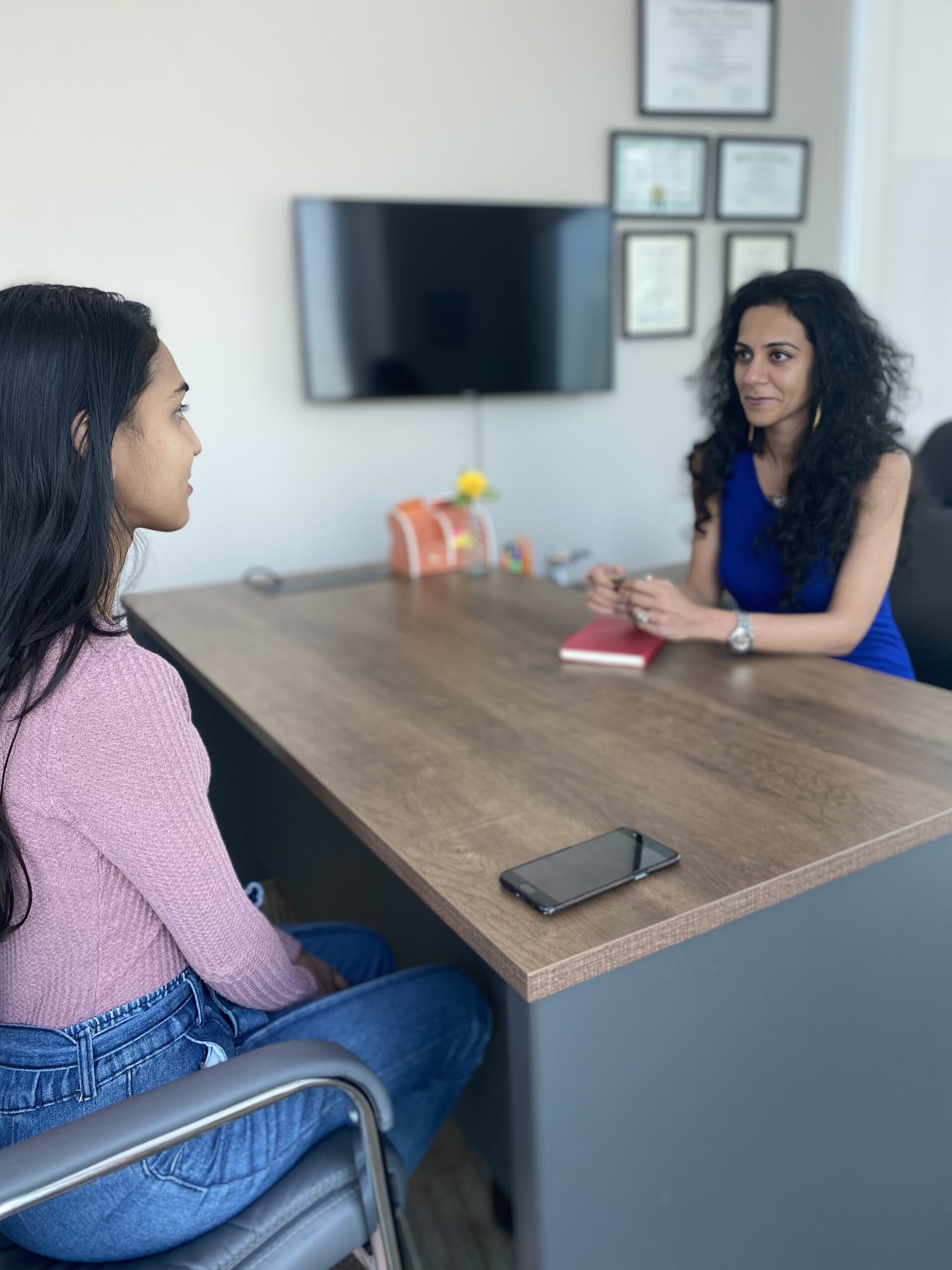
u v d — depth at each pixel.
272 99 3.11
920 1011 1.13
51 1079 0.85
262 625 1.97
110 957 0.85
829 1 3.87
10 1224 0.89
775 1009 1.00
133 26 2.90
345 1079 0.86
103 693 0.78
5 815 0.79
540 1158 0.89
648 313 3.85
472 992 1.16
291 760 1.29
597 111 3.59
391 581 2.33
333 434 3.44
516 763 1.23
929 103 4.05
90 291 0.83
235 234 3.15
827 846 0.99
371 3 3.18
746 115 3.82
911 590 1.92
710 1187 1.01
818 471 1.64
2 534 0.78
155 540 3.24
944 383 4.33
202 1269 0.86
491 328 3.49
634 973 0.90
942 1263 1.28
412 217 3.30
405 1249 0.98
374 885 1.62
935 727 1.29
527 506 3.82
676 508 4.13
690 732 1.30
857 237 4.11
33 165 2.86
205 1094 0.78
